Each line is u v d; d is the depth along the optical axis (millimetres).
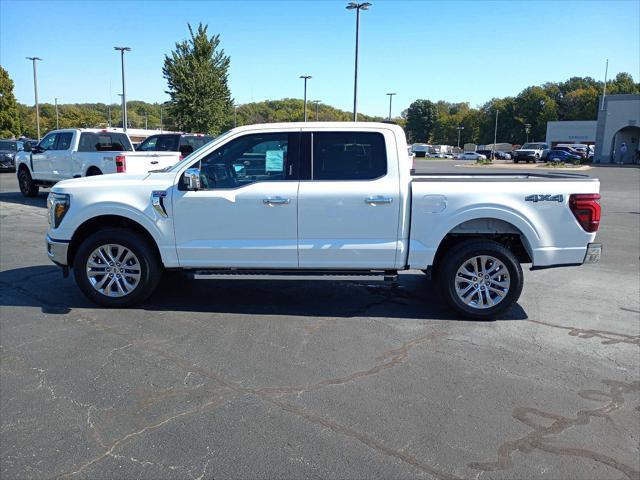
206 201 5574
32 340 4930
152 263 5797
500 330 5402
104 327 5297
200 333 5172
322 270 5699
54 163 15055
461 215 5465
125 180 5793
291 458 3145
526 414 3707
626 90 105688
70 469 3025
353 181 5527
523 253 6004
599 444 3350
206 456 3156
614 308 6227
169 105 33812
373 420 3588
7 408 3693
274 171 5633
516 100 116188
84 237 6031
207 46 33312
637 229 12281
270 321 5555
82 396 3871
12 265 7859
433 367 4465
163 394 3918
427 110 142375
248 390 3998
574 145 65375
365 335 5191
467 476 3004
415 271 7867
